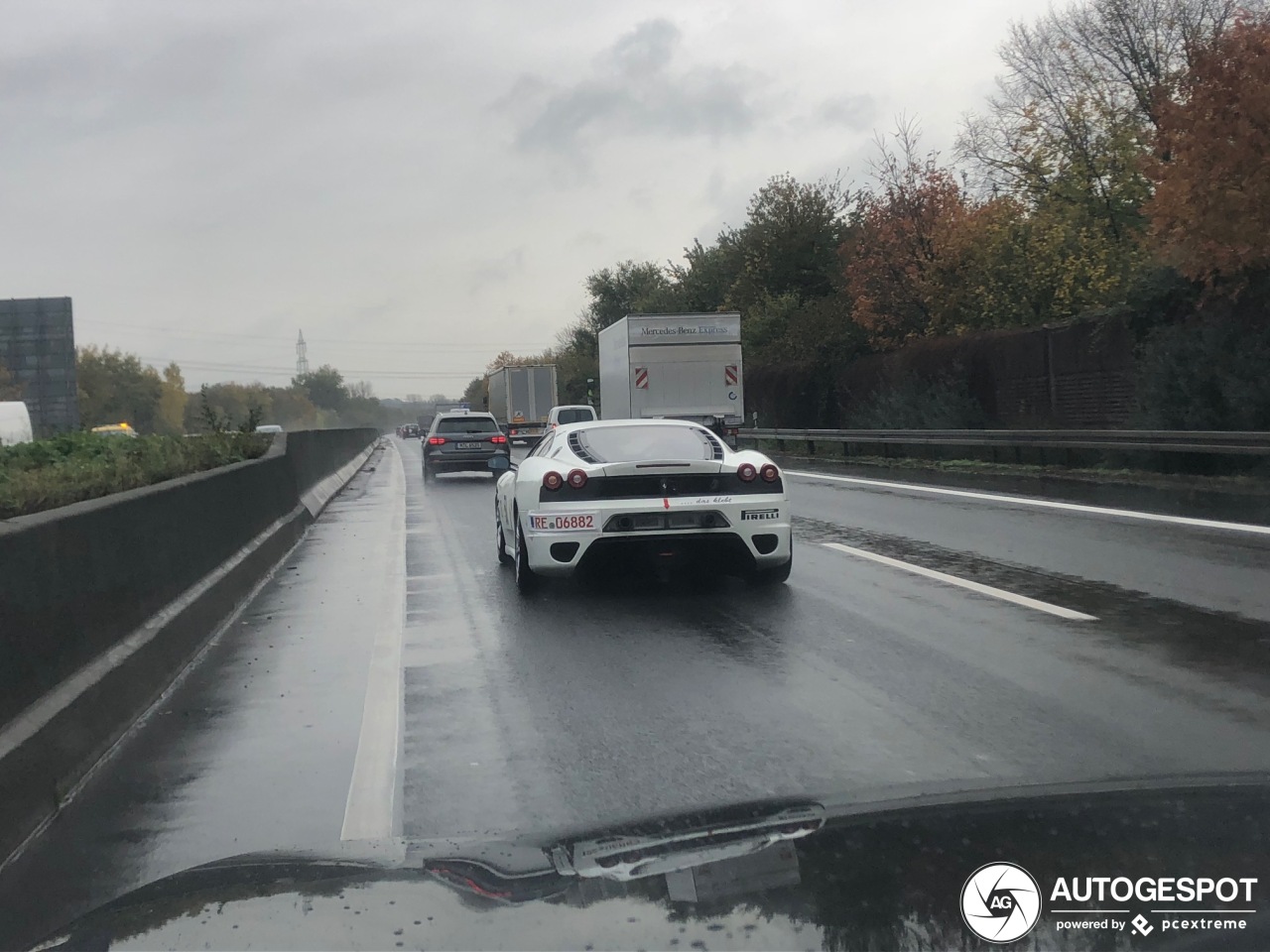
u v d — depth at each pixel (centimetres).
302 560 1244
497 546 1314
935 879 203
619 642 756
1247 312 1730
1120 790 263
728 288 5078
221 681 676
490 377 6109
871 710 568
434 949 184
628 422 1026
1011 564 1026
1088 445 1933
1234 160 1588
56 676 518
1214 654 666
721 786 459
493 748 526
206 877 236
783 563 936
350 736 555
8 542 476
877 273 3156
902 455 2722
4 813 411
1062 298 2683
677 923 187
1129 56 2853
